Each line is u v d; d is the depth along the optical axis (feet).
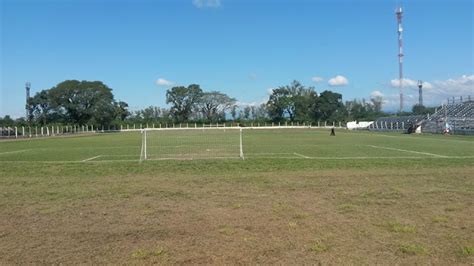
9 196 39.40
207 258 22.06
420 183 44.91
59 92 347.97
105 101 360.28
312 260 21.54
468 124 208.33
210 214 31.48
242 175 53.16
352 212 31.48
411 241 24.31
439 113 261.03
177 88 461.37
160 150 104.83
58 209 33.63
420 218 29.48
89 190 42.34
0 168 65.10
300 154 89.10
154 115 478.18
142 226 28.32
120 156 89.25
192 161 73.92
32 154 97.86
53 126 289.12
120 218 30.55
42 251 23.38
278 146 117.39
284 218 29.91
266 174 53.98
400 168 60.18
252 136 193.06
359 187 42.52
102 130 358.23
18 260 22.00
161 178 51.49
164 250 23.34
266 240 24.81
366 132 251.80
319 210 32.27
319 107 442.09
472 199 35.96
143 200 37.01
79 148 119.24
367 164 65.92
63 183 47.70
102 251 23.30
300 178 49.55
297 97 441.27
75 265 21.27
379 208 32.73
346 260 21.49
